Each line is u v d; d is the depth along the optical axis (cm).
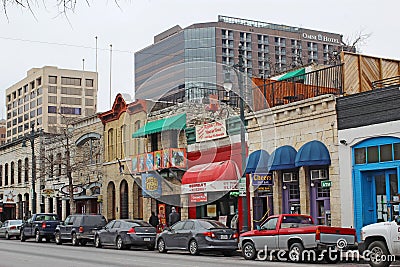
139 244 2566
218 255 2242
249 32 12088
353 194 2231
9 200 5200
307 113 2442
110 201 3959
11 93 14600
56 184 4666
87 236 2961
